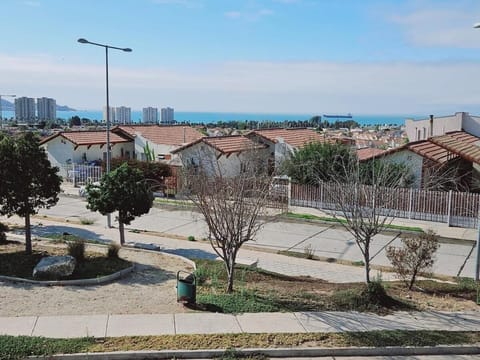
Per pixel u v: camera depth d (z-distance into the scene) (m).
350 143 32.56
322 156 23.89
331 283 12.61
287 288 11.52
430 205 21.92
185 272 12.72
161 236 18.58
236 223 11.40
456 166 25.42
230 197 11.55
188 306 9.79
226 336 8.39
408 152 24.38
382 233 19.83
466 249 17.56
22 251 13.66
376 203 11.63
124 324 8.83
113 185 15.92
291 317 9.38
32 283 11.17
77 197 27.36
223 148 28.17
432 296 11.09
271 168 19.50
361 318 9.44
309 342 8.29
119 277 12.02
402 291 11.43
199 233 19.23
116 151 37.78
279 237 18.91
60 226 19.83
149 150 37.12
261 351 7.95
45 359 7.48
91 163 34.44
